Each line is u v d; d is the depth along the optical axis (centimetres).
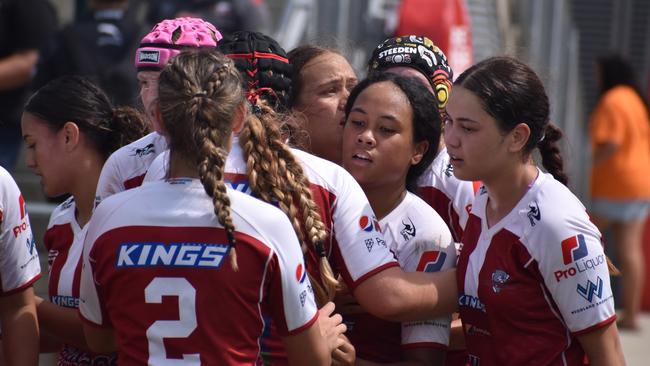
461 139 1013
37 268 1132
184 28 1164
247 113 986
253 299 902
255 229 903
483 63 1020
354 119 1095
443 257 1108
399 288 1027
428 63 1241
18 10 2166
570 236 988
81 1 3130
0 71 2141
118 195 938
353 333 1103
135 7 2341
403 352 1107
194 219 899
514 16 3634
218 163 889
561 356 1012
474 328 1063
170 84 916
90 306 976
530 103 1000
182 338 889
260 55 1111
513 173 1016
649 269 3269
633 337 2881
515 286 1012
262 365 949
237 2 2448
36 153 1194
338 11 3081
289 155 998
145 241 903
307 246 995
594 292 992
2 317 1130
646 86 3741
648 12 3778
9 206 1090
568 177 1185
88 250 945
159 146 1149
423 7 2714
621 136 2903
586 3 3797
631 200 2906
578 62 3775
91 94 1211
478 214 1064
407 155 1098
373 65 1273
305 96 1206
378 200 1113
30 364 1115
